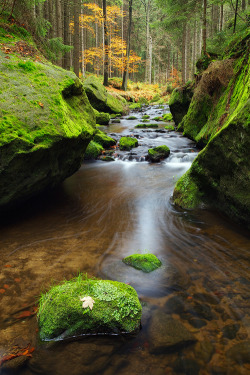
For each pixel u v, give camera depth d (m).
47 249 4.05
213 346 2.39
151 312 2.80
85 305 2.51
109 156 10.41
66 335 2.45
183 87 14.53
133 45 46.84
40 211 5.50
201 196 5.76
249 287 3.18
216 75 8.98
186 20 16.23
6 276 3.34
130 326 2.53
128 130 15.45
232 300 2.97
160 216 5.45
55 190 6.53
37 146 4.33
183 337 2.49
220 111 8.52
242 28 10.56
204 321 2.67
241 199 4.60
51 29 17.22
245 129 4.27
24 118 4.42
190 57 38.28
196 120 11.34
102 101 20.53
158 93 34.81
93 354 2.32
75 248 4.13
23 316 2.70
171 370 2.19
